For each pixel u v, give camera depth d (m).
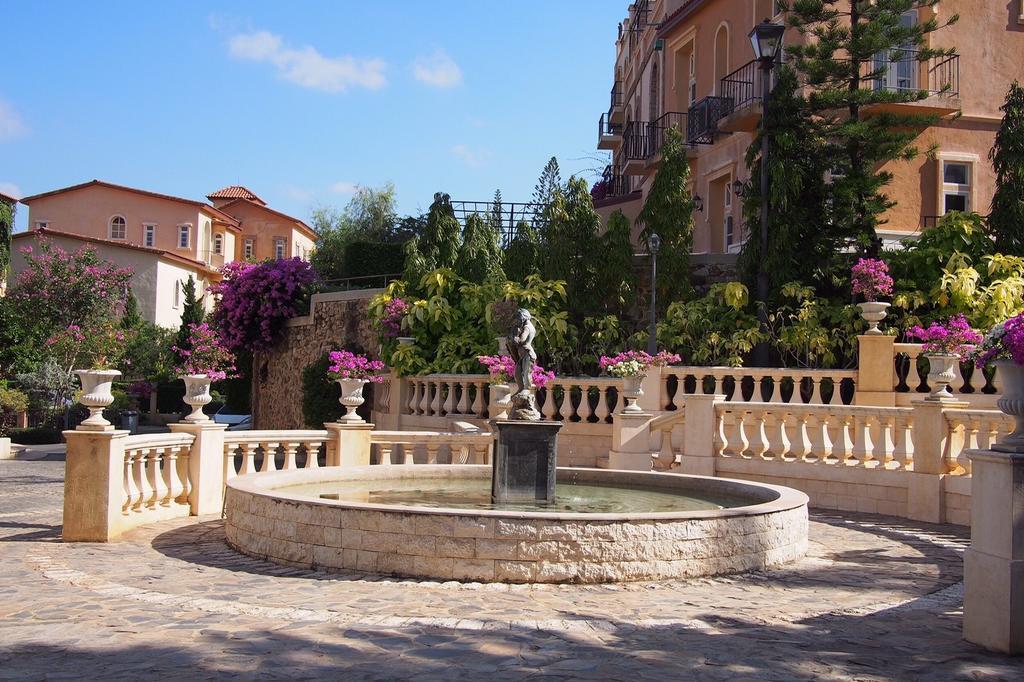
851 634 6.34
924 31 19.28
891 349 15.83
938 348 14.02
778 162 18.95
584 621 6.55
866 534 10.95
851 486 12.92
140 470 10.74
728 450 14.28
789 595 7.59
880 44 18.95
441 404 19.88
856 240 19.41
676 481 11.63
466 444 13.77
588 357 19.91
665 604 7.16
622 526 7.87
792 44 21.38
